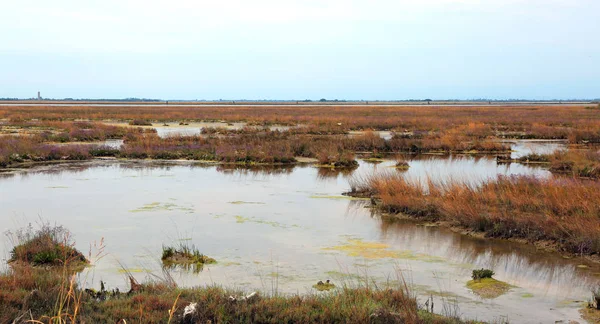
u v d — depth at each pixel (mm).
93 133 39844
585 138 41844
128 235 12875
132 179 22219
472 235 13164
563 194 14617
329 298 7941
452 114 82562
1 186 20000
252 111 93562
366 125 54562
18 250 10500
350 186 20047
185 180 22109
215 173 24406
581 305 8617
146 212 15562
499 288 9344
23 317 6637
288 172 24984
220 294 7766
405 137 40688
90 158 29438
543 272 10359
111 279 9539
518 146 38594
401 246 12156
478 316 8062
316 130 46781
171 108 110875
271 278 9766
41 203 16766
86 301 7555
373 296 8055
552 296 9031
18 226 13477
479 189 16500
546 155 29703
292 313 7168
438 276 10062
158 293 8062
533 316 8102
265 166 27172
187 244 12148
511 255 11500
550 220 12711
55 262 10227
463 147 35469
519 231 12836
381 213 15656
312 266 10578
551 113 84125
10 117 60719
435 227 14016
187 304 7398
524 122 59562
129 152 29938
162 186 20422
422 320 7121
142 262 10672
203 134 43281
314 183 21531
